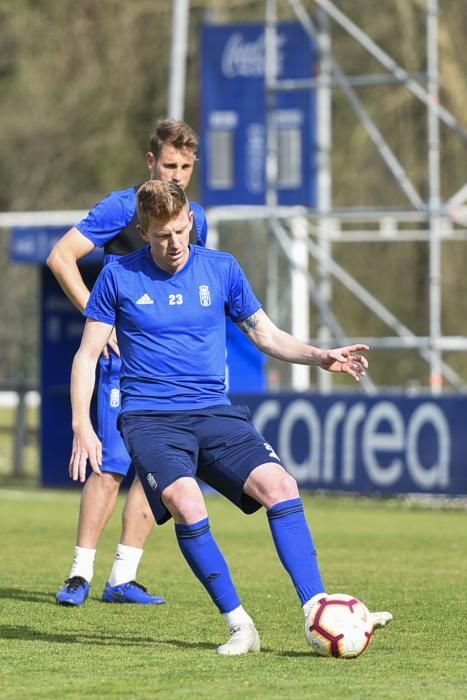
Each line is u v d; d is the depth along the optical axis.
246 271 54.88
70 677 15.98
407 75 50.44
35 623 20.12
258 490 17.47
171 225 17.67
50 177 96.38
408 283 84.31
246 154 52.84
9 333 59.75
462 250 81.56
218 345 18.28
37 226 49.62
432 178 49.72
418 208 49.78
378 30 81.00
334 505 44.84
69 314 51.91
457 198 51.06
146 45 91.38
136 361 18.11
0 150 97.62
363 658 17.34
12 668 16.56
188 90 88.75
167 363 18.02
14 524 36.97
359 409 44.12
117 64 91.94
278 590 24.08
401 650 18.03
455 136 78.44
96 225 22.47
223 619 20.58
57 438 52.12
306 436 44.94
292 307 53.97
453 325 82.38
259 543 32.94
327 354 17.88
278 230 51.91
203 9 87.62
